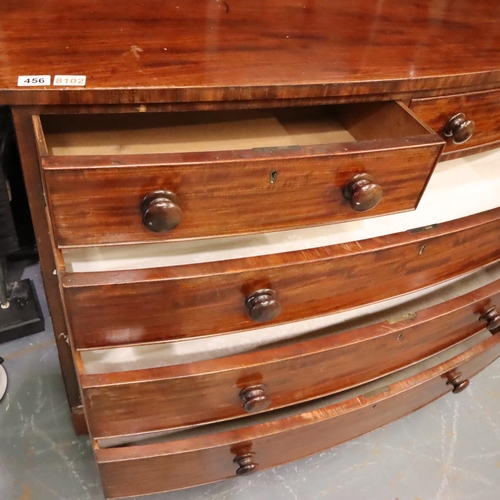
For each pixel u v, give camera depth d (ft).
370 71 2.10
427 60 2.28
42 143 1.66
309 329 2.86
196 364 2.33
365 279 2.40
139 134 2.20
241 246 2.37
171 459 2.65
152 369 2.27
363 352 2.74
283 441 2.94
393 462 3.64
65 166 1.56
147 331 2.13
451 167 3.04
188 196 1.77
